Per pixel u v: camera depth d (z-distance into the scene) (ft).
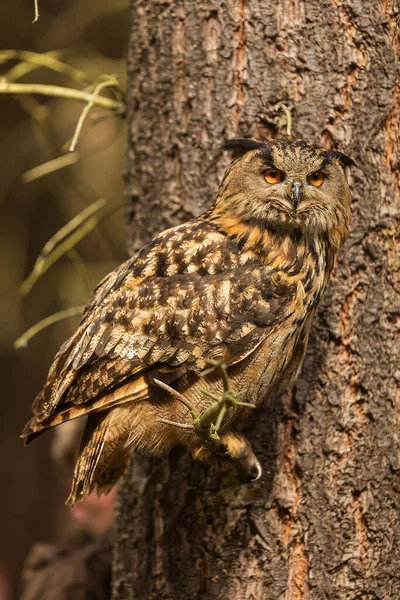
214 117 25.90
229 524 25.18
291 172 23.97
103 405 23.76
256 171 24.34
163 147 26.61
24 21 57.67
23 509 65.21
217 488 25.43
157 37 26.66
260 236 24.34
